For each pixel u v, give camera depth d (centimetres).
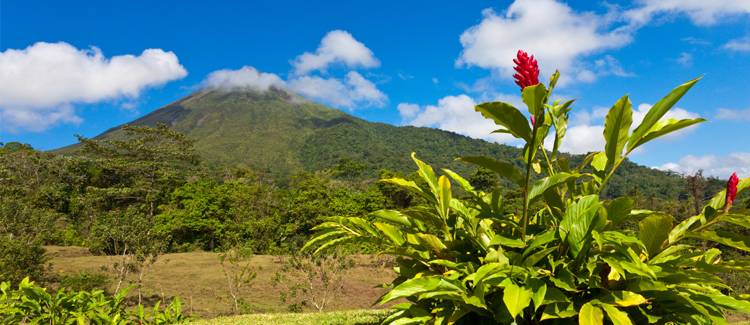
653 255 319
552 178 298
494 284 277
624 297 277
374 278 1711
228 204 3181
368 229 364
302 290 1430
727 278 1033
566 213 303
